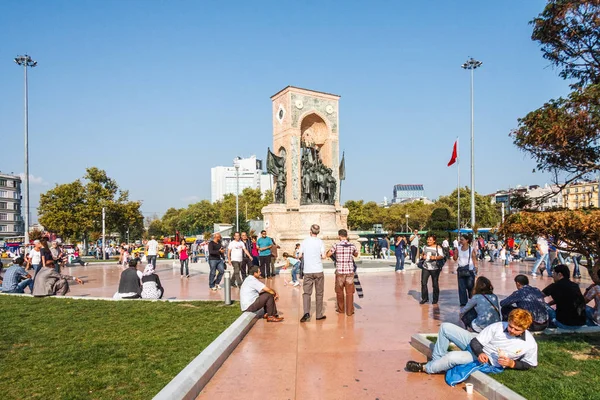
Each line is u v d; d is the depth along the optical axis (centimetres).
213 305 1280
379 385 650
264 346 863
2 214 11494
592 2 744
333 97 3750
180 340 867
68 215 5369
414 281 1948
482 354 651
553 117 749
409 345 866
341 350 834
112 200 5722
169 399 536
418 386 645
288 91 3531
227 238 4538
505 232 805
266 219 3500
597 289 933
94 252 5816
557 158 837
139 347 819
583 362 695
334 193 3422
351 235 3675
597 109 701
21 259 1723
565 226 717
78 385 621
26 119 3431
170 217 13288
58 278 1551
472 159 3716
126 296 1422
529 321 645
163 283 2066
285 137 3553
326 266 2702
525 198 902
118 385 624
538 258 2302
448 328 706
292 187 3494
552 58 856
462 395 609
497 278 2089
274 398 602
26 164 3431
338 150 3747
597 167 800
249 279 1120
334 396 609
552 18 793
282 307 1295
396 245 2414
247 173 19362
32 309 1242
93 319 1086
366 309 1248
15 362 732
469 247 1229
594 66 831
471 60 3722
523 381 612
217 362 721
